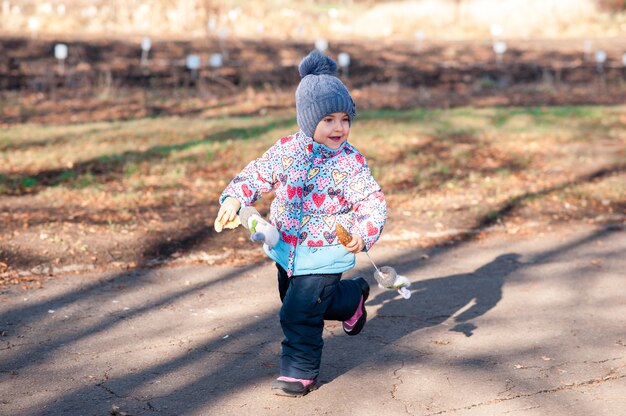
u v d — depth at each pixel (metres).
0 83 14.91
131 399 3.87
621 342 4.68
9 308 5.11
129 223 6.85
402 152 10.12
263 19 24.89
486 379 4.14
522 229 7.27
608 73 18.86
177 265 6.10
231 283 5.72
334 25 25.42
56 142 10.15
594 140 11.24
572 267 6.22
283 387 3.88
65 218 6.93
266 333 4.79
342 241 3.68
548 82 17.20
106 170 8.88
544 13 28.12
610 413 3.77
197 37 21.41
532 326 4.95
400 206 7.79
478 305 5.34
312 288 3.81
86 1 25.25
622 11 31.11
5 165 8.91
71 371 4.20
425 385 4.06
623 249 6.72
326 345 4.60
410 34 25.66
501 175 9.12
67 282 5.63
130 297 5.38
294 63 18.33
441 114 12.91
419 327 4.91
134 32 22.02
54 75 15.84
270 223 3.89
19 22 21.33
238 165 9.27
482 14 27.98
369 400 3.88
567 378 4.16
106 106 13.64
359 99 15.08
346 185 3.84
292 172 3.82
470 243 6.86
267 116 12.69
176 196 7.88
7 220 6.77
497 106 14.63
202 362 4.34
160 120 12.07
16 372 4.17
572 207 7.94
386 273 3.83
